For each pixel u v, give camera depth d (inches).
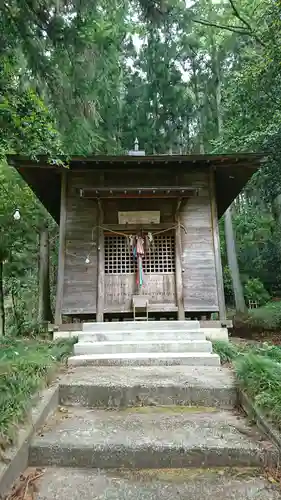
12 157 269.4
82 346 191.3
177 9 371.2
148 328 233.5
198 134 769.6
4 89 171.9
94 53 325.1
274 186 378.6
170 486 90.3
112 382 144.3
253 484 91.0
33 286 533.3
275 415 108.8
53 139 188.1
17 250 426.0
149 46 702.5
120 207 309.0
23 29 211.0
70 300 287.4
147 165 304.5
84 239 299.1
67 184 307.0
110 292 293.1
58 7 223.0
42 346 206.2
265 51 320.8
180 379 148.7
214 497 85.1
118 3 384.2
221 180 341.4
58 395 139.3
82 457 101.0
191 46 674.2
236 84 374.9
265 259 760.3
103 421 121.4
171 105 751.1
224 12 495.8
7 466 87.6
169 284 296.2
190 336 213.3
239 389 136.7
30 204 405.1
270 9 304.5
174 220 305.4
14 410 106.7
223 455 100.4
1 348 199.0
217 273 293.6
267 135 344.8
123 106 716.7
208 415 127.6
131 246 300.0
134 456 100.9
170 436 108.3
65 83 280.1
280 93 329.1
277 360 167.9
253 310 622.8
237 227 796.0
